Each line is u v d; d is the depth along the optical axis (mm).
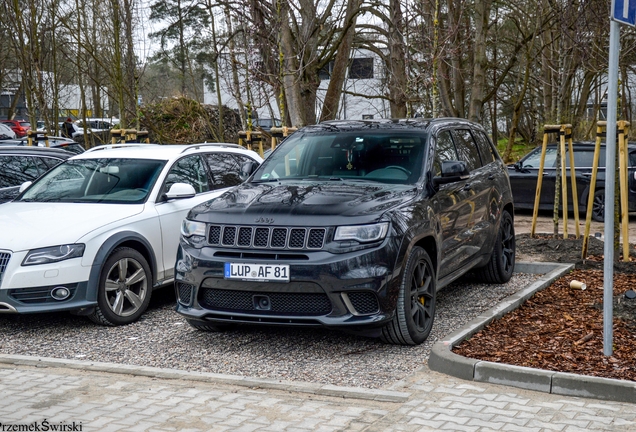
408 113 17906
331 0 12875
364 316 6070
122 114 14562
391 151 7332
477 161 8648
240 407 5055
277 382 5520
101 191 8289
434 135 7562
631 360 5824
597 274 9367
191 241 6566
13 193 10500
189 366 6113
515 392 5285
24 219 7566
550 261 10391
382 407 5039
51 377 5766
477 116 16125
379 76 24312
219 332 7133
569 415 4816
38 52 16188
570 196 16250
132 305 7645
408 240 6285
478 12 15719
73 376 5801
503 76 16344
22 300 7059
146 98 22297
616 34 5660
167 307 8305
